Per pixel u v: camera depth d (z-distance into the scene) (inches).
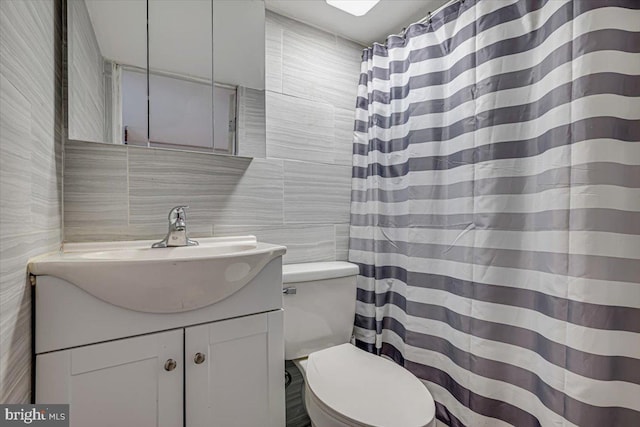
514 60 40.8
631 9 31.8
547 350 36.3
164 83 47.0
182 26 48.3
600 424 31.3
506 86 41.4
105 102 42.7
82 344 30.2
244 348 38.8
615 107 31.6
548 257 36.5
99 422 30.8
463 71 46.4
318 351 50.5
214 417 36.7
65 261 29.3
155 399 33.4
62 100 39.8
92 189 42.9
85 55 41.3
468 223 45.5
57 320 29.3
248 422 39.1
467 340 44.8
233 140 52.6
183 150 48.4
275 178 57.2
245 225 54.4
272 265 41.1
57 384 29.2
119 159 44.6
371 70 62.3
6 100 22.5
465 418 44.6
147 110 45.7
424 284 52.2
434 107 51.1
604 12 31.9
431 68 51.4
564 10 34.9
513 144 40.9
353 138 65.9
